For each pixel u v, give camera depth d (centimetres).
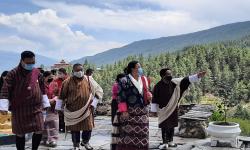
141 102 712
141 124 711
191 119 1097
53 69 1123
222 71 16038
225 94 1133
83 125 898
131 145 711
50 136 983
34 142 767
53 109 984
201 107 1288
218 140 955
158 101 929
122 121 723
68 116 895
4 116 1179
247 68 16338
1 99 719
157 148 959
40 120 749
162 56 15788
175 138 1090
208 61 16750
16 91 731
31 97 735
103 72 12481
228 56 17162
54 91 1003
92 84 919
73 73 900
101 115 1680
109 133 1217
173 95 920
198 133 1088
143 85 719
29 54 732
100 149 956
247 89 13238
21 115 733
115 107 822
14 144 1008
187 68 15238
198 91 12794
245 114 3077
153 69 14225
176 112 930
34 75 744
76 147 905
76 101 890
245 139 1033
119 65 14125
